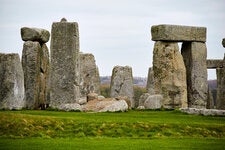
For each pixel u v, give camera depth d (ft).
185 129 142.61
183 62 201.87
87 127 140.46
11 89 172.45
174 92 198.59
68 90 180.86
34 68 185.88
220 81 213.87
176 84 198.49
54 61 181.78
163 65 199.11
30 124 138.82
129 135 138.41
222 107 204.33
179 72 199.72
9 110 167.84
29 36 188.14
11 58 173.17
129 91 223.30
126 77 223.30
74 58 180.96
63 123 141.28
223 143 130.21
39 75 188.34
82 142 127.95
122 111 174.60
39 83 188.24
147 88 237.04
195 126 144.36
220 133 142.51
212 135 141.28
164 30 198.59
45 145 123.54
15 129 136.36
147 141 131.13
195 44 206.39
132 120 148.36
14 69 173.06
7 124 137.49
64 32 181.27
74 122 142.20
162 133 140.26
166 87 198.59
